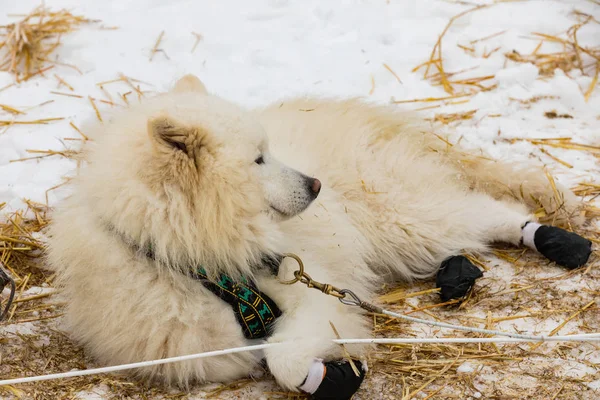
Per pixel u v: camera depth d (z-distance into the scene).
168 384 2.62
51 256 2.73
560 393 2.60
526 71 3.46
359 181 2.90
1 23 3.61
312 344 2.60
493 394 2.60
